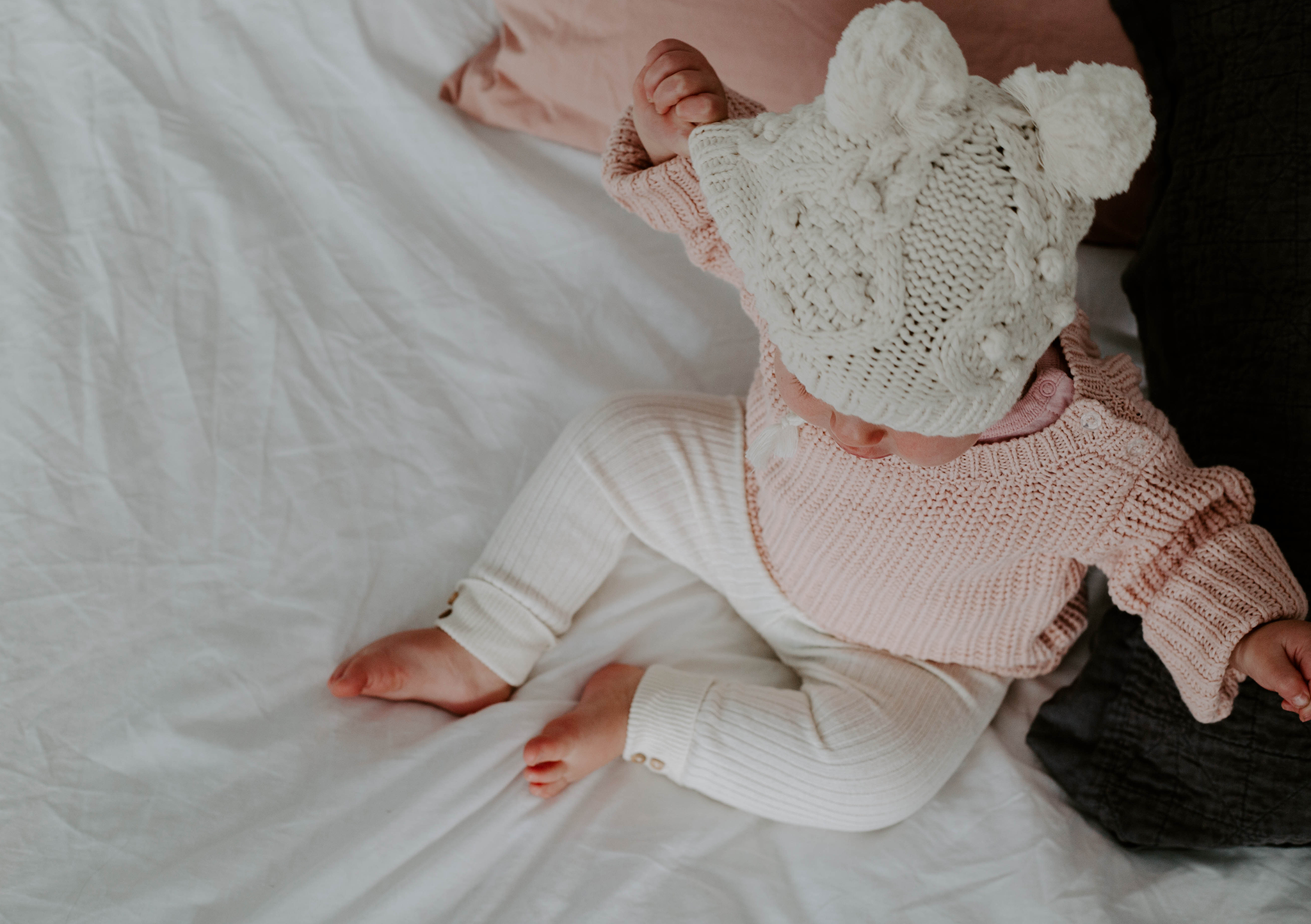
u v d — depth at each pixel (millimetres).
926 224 579
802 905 863
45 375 1064
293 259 1197
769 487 943
